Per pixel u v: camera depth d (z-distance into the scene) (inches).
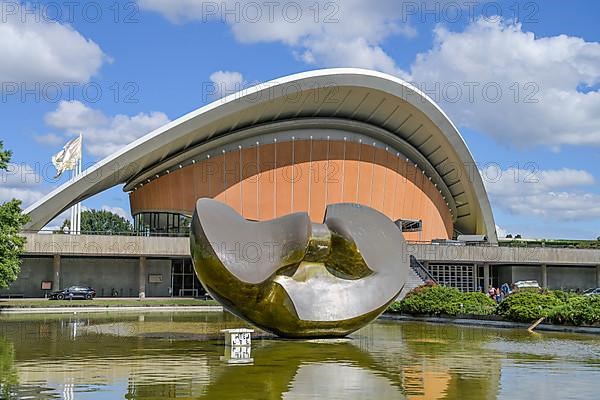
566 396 400.5
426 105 2124.8
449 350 645.3
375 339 761.0
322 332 713.0
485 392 412.2
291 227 687.1
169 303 1615.4
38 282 1851.6
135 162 1945.1
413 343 713.0
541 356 595.8
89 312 1401.3
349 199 2225.6
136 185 2233.0
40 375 470.9
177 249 1860.2
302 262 731.4
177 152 2112.5
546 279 2134.6
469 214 2598.4
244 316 701.3
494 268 2204.7
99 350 625.6
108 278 1918.1
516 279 2127.2
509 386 434.0
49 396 393.1
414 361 556.7
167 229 2183.8
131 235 1909.4
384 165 2301.9
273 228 692.1
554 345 698.8
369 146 2278.5
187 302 1653.5
